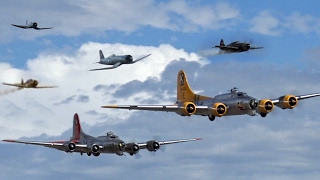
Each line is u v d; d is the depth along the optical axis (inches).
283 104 3764.8
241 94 3754.9
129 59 4603.8
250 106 3693.4
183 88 4281.5
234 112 3777.1
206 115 3907.5
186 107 3769.7
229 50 3907.5
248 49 3902.6
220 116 3772.1
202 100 4025.6
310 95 3890.3
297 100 3779.5
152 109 3801.7
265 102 3695.9
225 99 3794.3
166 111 3848.4
